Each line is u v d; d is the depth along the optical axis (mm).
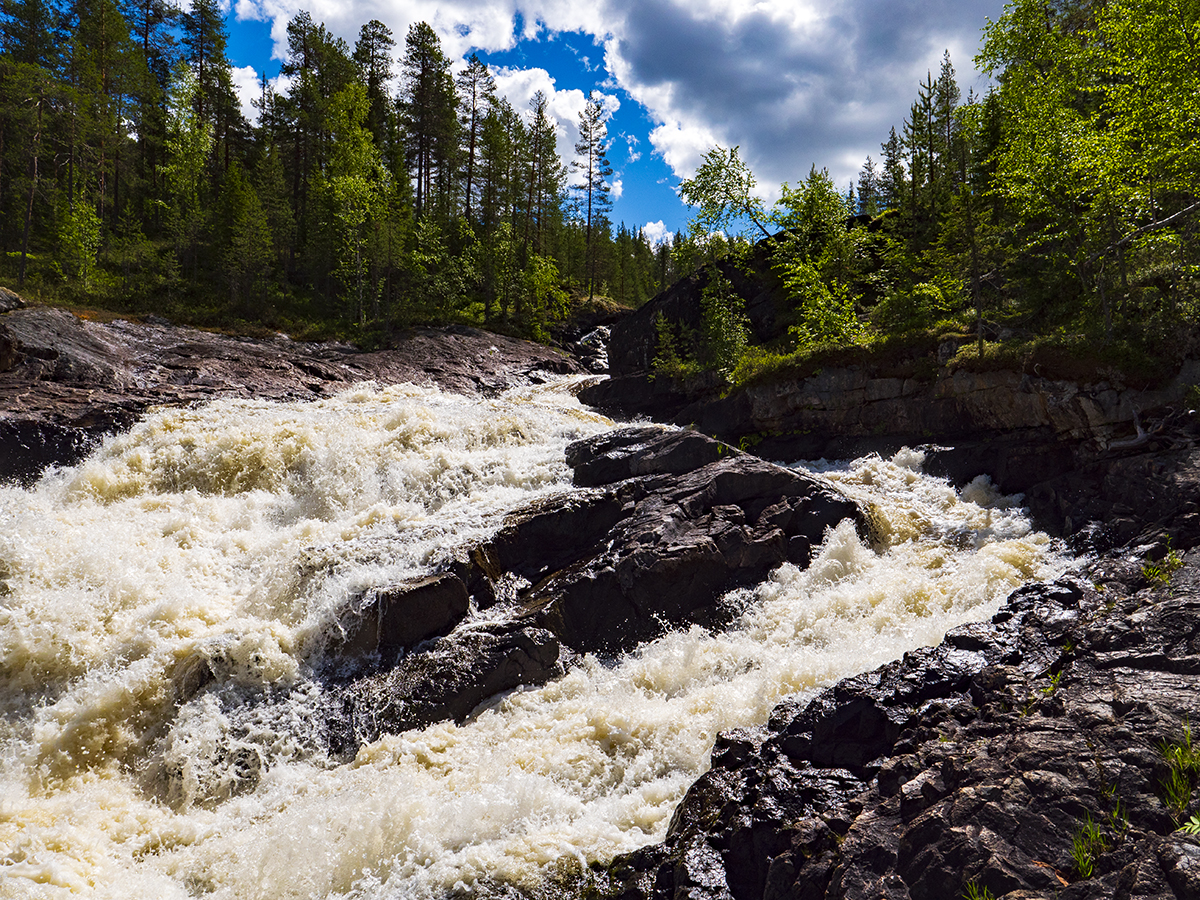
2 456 17609
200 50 63219
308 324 41219
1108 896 4246
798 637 10891
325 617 11234
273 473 17203
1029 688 6586
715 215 31656
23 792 8500
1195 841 4379
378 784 8508
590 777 8180
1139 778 5008
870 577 12148
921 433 17875
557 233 68750
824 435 20047
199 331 32375
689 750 8172
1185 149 14742
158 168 52688
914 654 7664
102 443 19031
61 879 6957
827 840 5543
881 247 32719
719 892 5621
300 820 7934
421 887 6531
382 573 12086
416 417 20078
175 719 9695
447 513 14688
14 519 14023
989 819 5039
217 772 9039
